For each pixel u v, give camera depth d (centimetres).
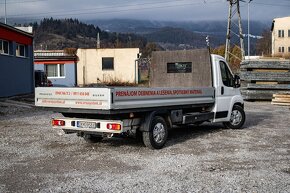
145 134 893
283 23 8288
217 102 1152
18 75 2562
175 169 715
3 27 2289
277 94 2250
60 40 14688
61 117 924
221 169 715
